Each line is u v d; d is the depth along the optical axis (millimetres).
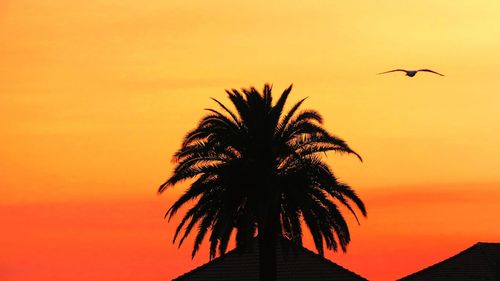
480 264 102750
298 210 74875
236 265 95188
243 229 74125
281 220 76125
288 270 95250
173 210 74250
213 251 73812
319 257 95750
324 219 73812
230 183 73250
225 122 74375
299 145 74688
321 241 74000
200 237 74375
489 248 106062
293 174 74062
